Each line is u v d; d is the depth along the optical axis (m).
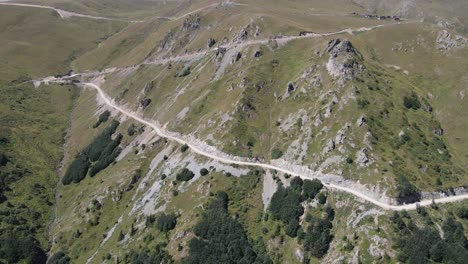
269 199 139.50
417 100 160.75
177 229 137.00
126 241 145.75
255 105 171.88
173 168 163.25
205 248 127.88
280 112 166.50
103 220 163.38
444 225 113.00
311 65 174.50
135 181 171.38
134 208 157.75
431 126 151.38
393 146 136.12
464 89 166.25
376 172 126.81
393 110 150.25
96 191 174.75
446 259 103.81
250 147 158.00
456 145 147.88
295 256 120.06
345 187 128.25
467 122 155.00
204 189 146.25
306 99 162.88
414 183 124.00
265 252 125.06
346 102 149.12
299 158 143.88
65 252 158.25
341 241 115.06
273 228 129.88
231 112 169.12
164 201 150.62
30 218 173.88
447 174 130.62
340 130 140.75
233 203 140.50
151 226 144.38
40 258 157.75
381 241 109.25
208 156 159.38
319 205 126.94
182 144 173.38
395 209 117.00
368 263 107.12
